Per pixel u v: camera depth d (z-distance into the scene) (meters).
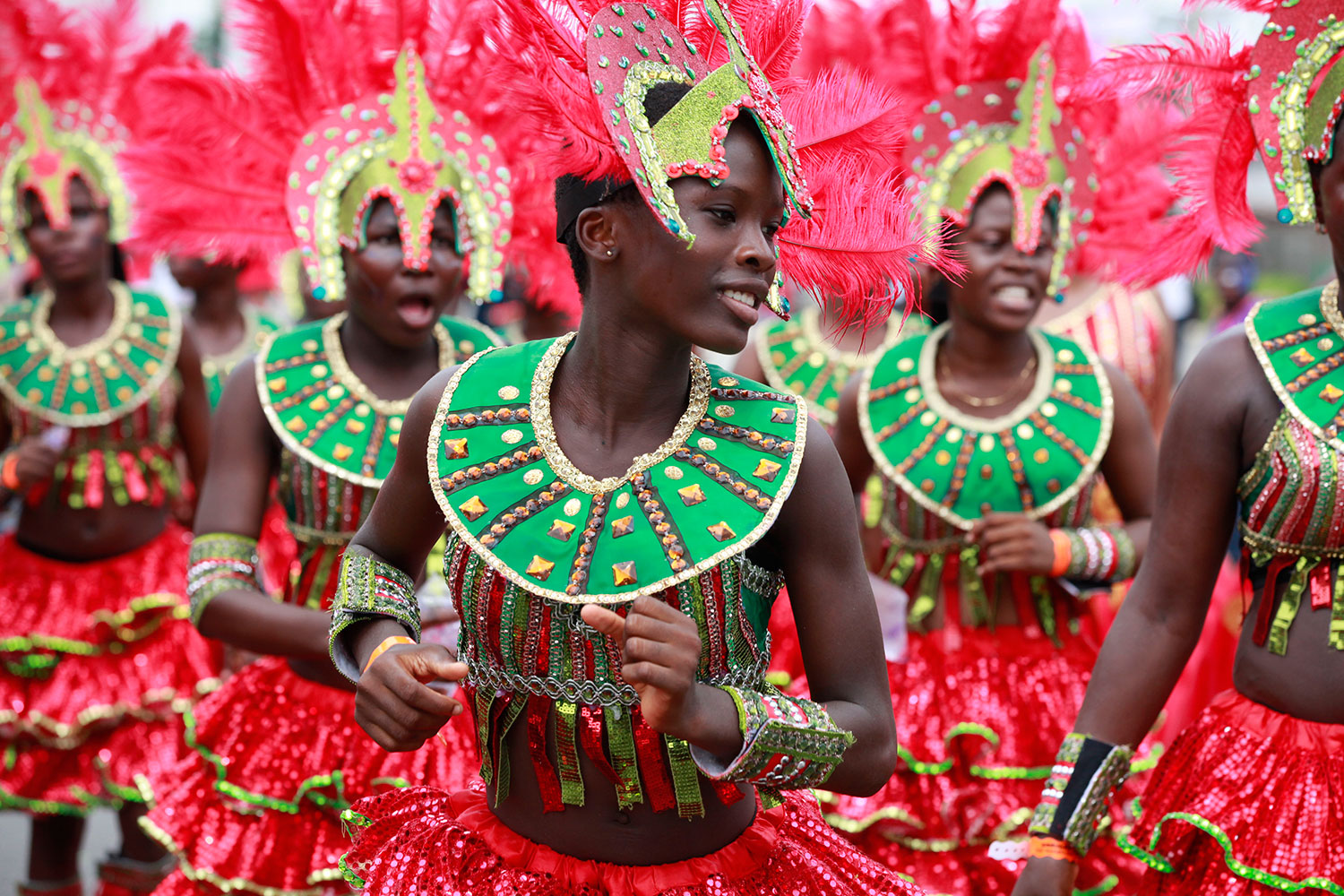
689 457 2.59
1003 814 4.28
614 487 2.58
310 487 4.26
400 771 4.14
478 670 2.71
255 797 4.15
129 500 5.98
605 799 2.69
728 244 2.46
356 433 4.25
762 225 2.52
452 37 4.40
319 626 3.95
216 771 4.24
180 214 4.46
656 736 2.62
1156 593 3.31
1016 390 4.61
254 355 4.34
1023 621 4.54
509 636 2.62
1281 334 3.19
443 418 2.68
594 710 2.62
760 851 2.76
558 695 2.62
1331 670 3.11
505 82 2.68
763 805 2.68
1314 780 3.08
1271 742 3.15
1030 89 4.55
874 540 5.11
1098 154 5.02
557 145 2.60
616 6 2.48
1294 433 3.12
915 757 4.33
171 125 4.45
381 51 4.32
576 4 2.60
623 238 2.53
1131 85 3.58
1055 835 3.22
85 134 6.04
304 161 4.25
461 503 2.61
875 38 4.88
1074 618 4.58
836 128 2.90
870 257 2.83
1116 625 3.34
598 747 2.62
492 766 2.74
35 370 5.96
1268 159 3.18
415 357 4.39
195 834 4.21
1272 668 3.19
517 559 2.56
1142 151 4.98
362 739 4.20
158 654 5.95
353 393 4.30
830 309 2.93
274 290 9.71
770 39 2.89
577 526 2.56
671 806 2.67
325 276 4.23
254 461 4.27
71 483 5.92
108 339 6.02
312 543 4.30
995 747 4.33
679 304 2.48
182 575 6.08
